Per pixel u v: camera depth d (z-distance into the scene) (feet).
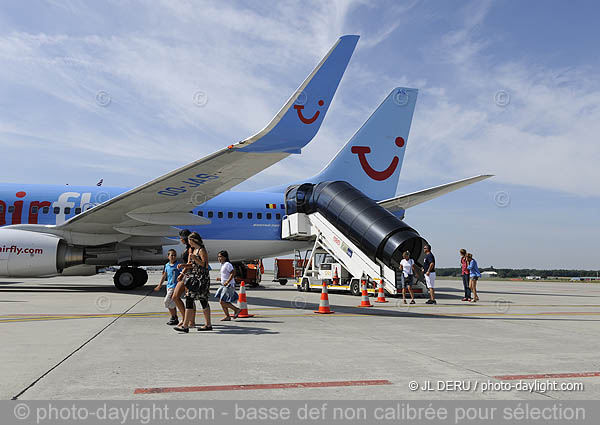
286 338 21.81
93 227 48.34
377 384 13.52
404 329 25.91
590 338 23.27
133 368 15.05
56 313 30.45
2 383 13.00
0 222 51.88
